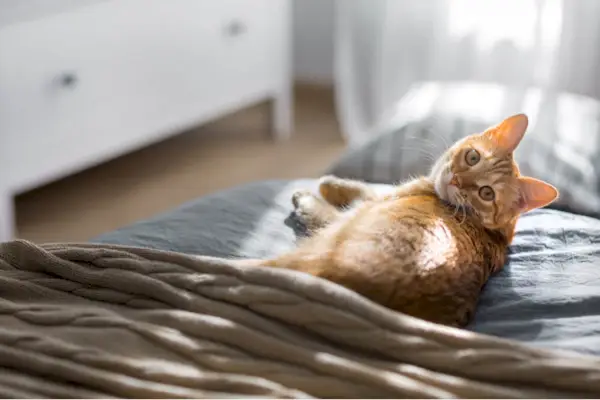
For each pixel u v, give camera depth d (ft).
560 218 4.97
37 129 7.50
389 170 6.11
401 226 3.88
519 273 4.19
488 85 8.03
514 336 3.57
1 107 7.07
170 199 8.96
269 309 3.34
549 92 8.02
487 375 3.09
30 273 3.90
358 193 5.07
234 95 10.04
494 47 9.01
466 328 3.64
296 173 9.75
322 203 4.94
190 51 9.14
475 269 3.82
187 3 8.89
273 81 10.58
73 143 7.96
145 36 8.47
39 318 3.51
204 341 3.31
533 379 3.06
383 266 3.52
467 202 4.33
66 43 7.55
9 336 3.35
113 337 3.39
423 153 6.14
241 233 4.73
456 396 3.00
